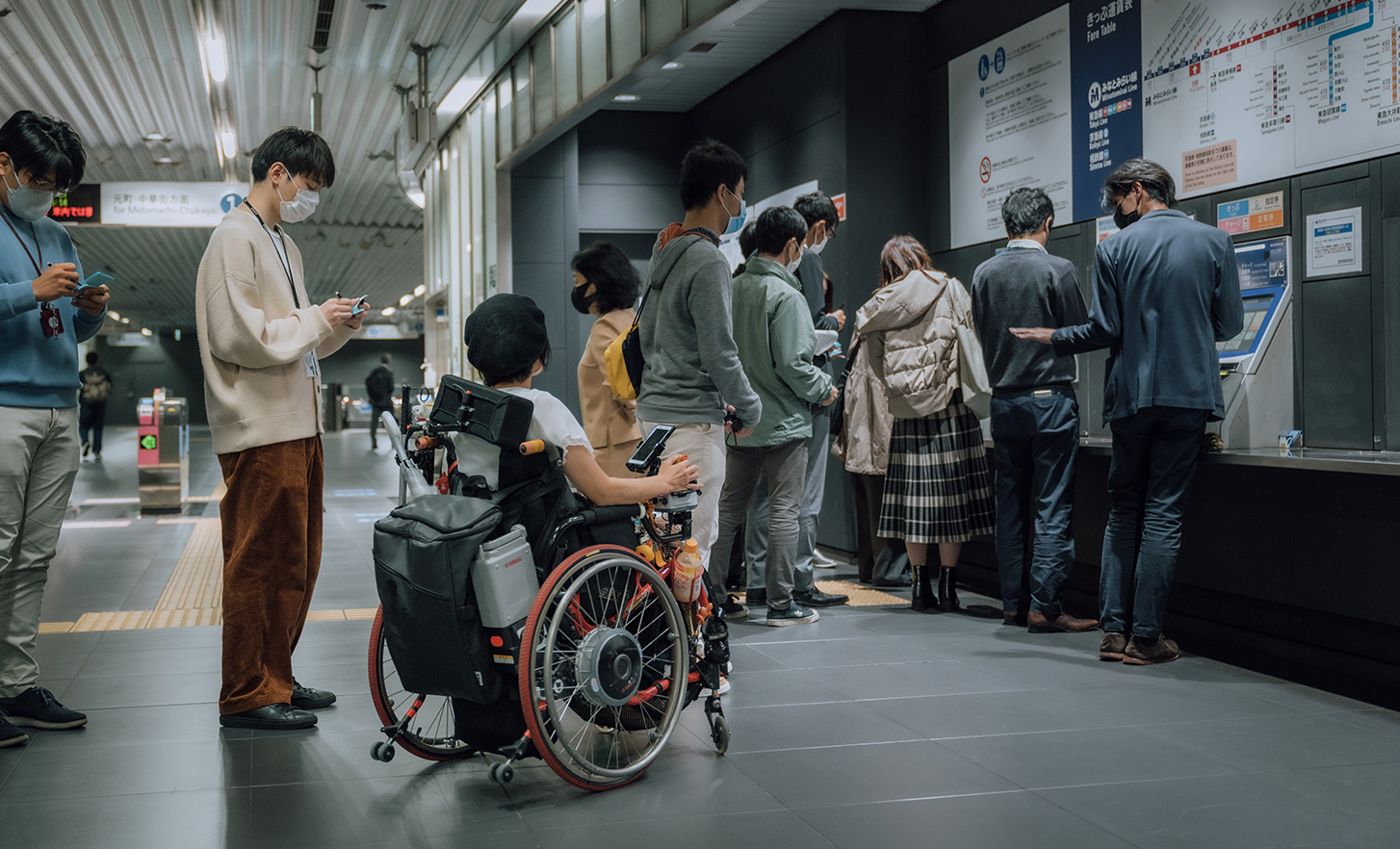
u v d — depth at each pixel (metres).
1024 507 4.68
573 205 9.63
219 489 11.77
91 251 25.92
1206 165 4.73
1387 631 3.58
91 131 14.50
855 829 2.35
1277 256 4.32
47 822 2.43
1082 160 5.47
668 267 3.58
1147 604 3.89
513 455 2.66
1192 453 3.86
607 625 2.69
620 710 2.90
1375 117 3.98
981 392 4.75
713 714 2.91
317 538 3.46
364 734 3.12
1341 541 3.71
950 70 6.53
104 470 15.10
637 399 3.73
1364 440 4.03
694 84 8.59
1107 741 2.98
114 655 4.13
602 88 7.32
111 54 10.89
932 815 2.43
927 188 6.80
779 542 4.62
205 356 3.16
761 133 7.98
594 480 2.70
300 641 4.39
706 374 3.61
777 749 2.93
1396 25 3.89
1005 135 6.05
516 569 2.52
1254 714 3.24
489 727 2.62
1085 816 2.41
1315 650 3.83
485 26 9.31
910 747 2.94
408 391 2.94
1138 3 5.08
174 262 28.27
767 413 4.41
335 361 48.84
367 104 13.20
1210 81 4.70
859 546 5.89
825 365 4.95
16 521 3.04
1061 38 5.58
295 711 3.21
